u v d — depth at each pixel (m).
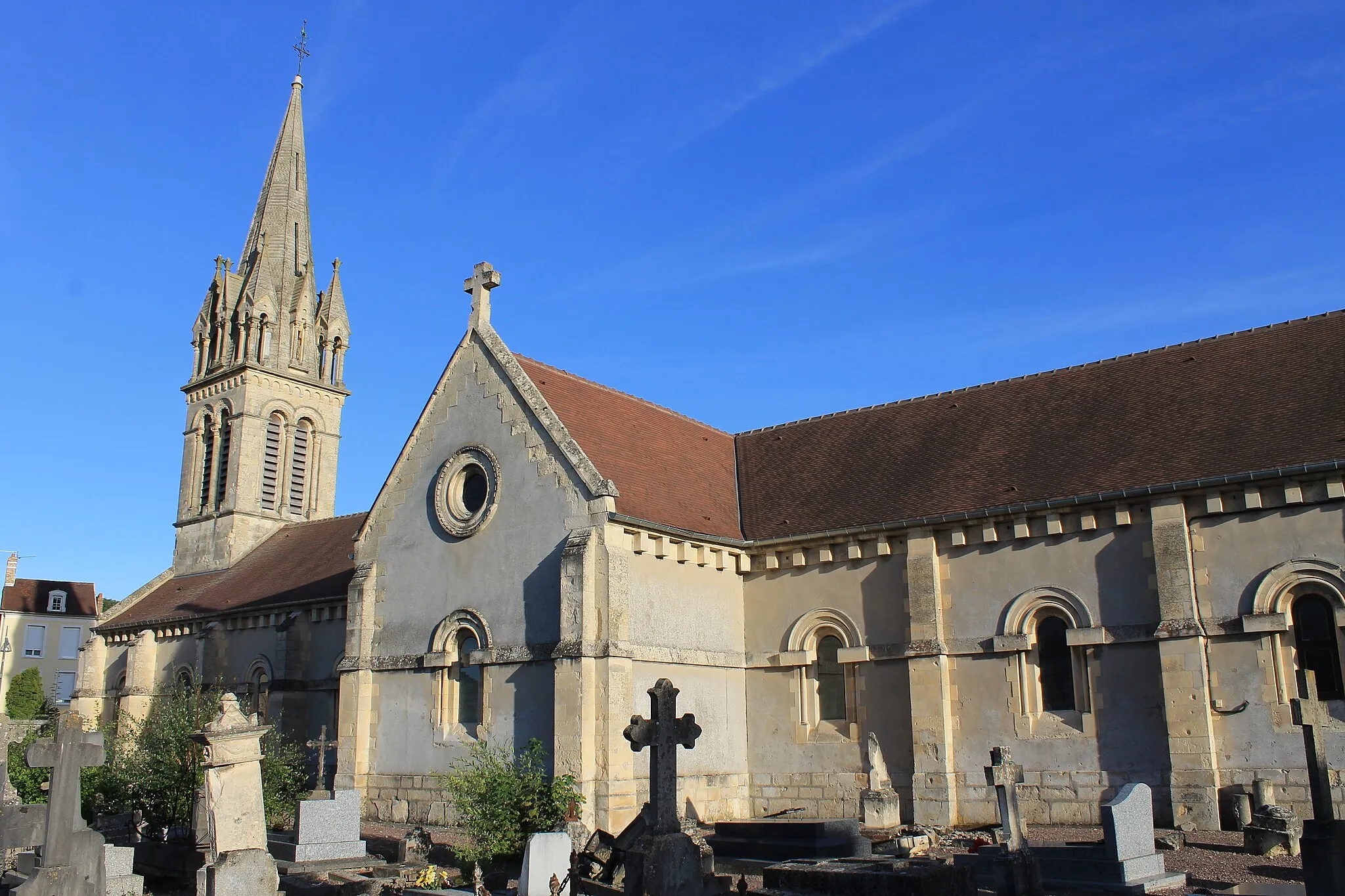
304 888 18.28
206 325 51.88
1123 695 22.69
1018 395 28.95
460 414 28.09
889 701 25.67
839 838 20.72
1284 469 21.25
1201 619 22.00
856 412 32.25
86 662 45.41
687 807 25.09
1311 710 15.19
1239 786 20.89
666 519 26.17
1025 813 23.34
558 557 24.91
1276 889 15.59
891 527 25.88
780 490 30.00
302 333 51.06
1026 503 24.36
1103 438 25.38
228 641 39.34
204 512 48.44
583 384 30.19
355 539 29.59
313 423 51.09
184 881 20.58
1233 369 25.31
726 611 27.73
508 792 20.84
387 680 27.84
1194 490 22.34
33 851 18.27
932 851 21.03
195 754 23.03
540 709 24.45
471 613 26.36
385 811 26.88
